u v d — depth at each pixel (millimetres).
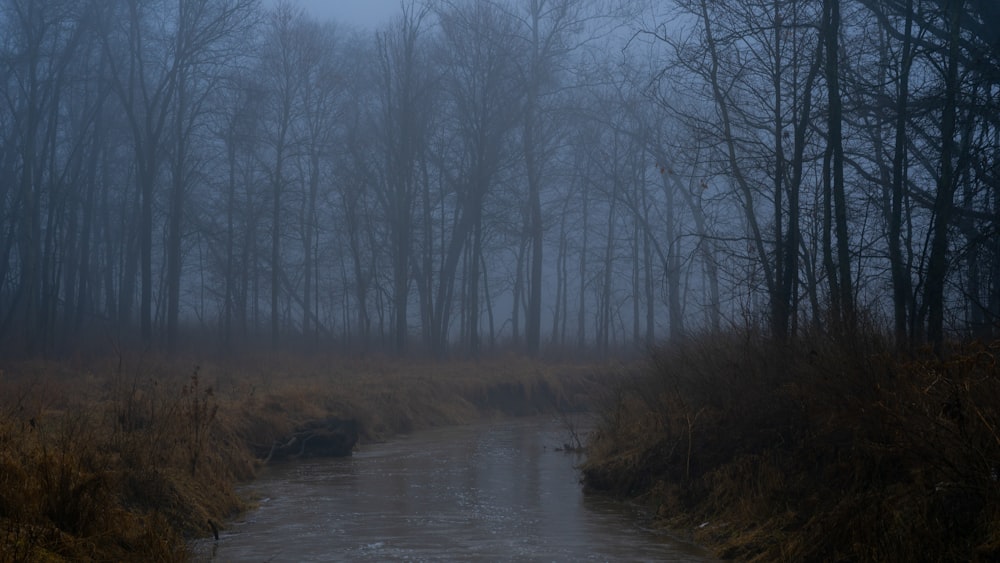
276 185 46094
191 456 15094
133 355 33469
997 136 16031
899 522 9211
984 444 9141
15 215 40375
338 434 22516
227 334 44188
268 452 21172
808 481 11867
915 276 17203
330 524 13766
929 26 16047
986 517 8641
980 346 10695
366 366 37344
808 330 14242
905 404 10062
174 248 41375
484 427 30891
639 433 17484
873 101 18344
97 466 12320
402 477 18828
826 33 15922
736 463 13578
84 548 9750
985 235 14688
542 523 13844
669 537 12859
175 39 40750
